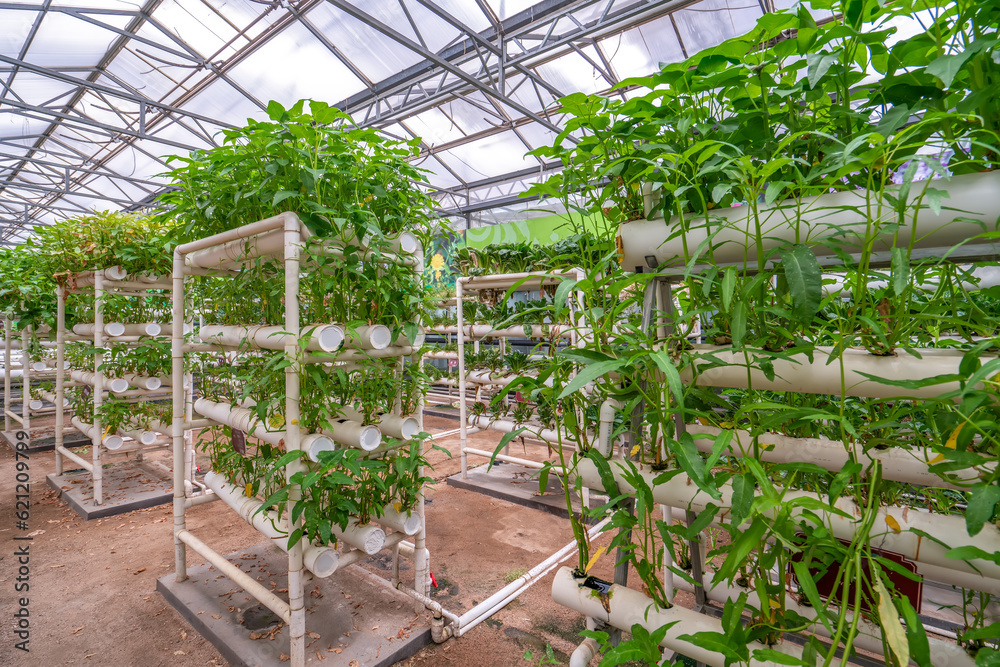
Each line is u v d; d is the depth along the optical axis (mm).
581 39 5016
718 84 1061
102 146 8953
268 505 1720
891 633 692
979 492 784
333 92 6594
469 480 3938
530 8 4805
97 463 3445
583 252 1302
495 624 2139
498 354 4125
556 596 1284
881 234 957
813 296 838
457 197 9094
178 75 6637
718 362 985
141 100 6551
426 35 5359
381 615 2096
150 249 3158
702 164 1084
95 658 1941
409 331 1914
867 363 970
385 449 1911
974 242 972
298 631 1727
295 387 1727
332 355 1811
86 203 11656
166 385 3510
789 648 990
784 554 982
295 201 1825
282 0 5066
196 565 2562
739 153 911
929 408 968
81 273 3543
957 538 1010
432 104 6406
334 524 1968
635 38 4957
